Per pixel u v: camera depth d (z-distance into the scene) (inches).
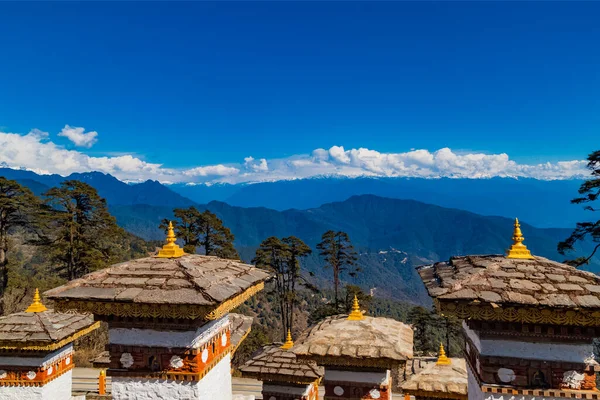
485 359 291.4
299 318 3336.6
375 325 521.7
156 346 321.1
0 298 1615.4
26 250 2751.0
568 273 288.7
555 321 265.1
